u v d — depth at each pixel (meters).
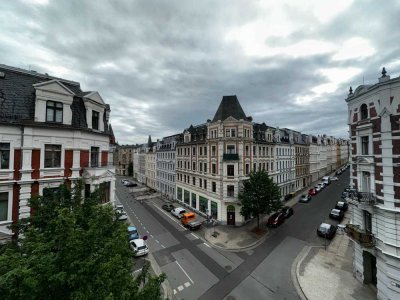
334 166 84.31
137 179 77.62
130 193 52.75
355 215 15.57
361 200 13.50
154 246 21.86
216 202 29.77
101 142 16.72
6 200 11.73
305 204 36.94
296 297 13.73
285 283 15.24
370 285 14.45
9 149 11.84
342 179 63.53
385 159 12.54
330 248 20.52
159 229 26.92
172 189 45.47
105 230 8.42
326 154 73.38
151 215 33.25
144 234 25.19
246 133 29.89
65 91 13.88
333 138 84.81
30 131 12.37
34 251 5.80
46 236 7.49
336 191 46.47
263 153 33.97
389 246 12.16
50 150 13.27
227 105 31.45
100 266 5.78
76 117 14.59
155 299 6.50
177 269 17.34
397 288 11.77
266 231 25.39
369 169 13.84
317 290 14.18
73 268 5.77
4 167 11.73
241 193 26.59
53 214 8.80
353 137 16.19
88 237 6.56
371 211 13.33
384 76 12.74
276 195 24.56
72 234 6.13
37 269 5.36
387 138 12.48
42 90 12.95
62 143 13.68
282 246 21.34
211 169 31.12
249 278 15.92
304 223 27.81
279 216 27.78
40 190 12.63
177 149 42.31
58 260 5.92
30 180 12.21
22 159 12.08
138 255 19.05
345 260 18.17
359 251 15.10
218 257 19.33
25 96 12.83
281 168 40.19
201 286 15.07
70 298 5.34
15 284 4.79
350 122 16.45
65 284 5.74
